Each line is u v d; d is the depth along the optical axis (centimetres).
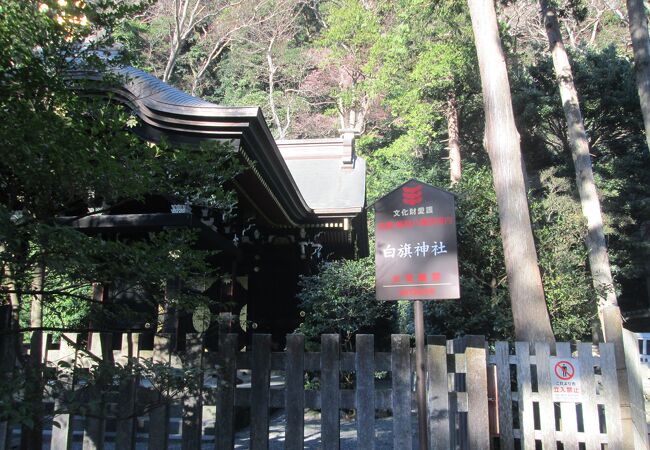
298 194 993
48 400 431
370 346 440
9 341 400
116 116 350
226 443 434
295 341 446
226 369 447
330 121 2941
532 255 680
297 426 434
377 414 829
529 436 450
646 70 1145
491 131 739
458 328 888
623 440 430
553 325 908
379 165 2544
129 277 373
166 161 398
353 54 2586
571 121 1509
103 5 353
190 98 739
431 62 1898
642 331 2594
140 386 433
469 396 439
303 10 3281
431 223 423
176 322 488
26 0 315
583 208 1476
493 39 765
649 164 2177
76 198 366
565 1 1922
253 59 3039
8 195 354
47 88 331
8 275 348
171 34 2503
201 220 798
